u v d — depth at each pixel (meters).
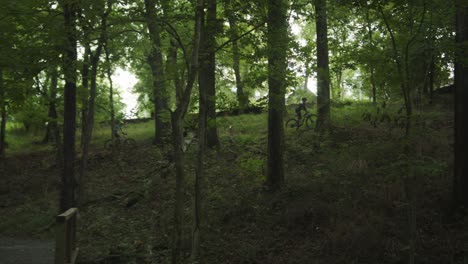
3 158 20.95
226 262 8.77
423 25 6.59
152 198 12.93
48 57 9.38
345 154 12.22
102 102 18.77
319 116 15.74
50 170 18.25
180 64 7.35
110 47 12.66
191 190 12.48
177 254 6.41
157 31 8.65
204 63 7.25
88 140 12.62
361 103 15.53
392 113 12.31
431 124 13.89
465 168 8.35
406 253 7.51
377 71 7.00
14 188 16.48
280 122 11.71
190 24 9.98
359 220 8.86
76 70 10.44
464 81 8.36
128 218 11.96
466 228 7.81
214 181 13.00
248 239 9.52
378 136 13.63
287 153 14.34
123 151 19.08
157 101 18.73
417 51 6.51
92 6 8.98
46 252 9.21
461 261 7.06
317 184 11.02
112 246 9.99
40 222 12.56
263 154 14.77
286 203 10.63
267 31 8.60
